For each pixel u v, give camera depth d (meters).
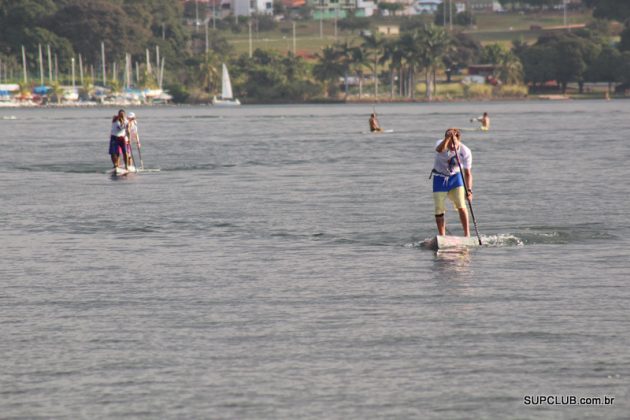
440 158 69.25
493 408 33.59
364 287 53.03
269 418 32.88
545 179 117.00
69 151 192.12
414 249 66.12
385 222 79.81
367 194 102.12
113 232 75.94
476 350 40.03
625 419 32.59
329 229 76.12
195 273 57.88
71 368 38.31
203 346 41.22
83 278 56.62
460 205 69.19
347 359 39.09
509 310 46.94
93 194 105.31
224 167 144.62
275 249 66.75
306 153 178.25
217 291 52.41
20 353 40.44
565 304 48.16
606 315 45.72
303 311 47.38
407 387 35.69
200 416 33.09
